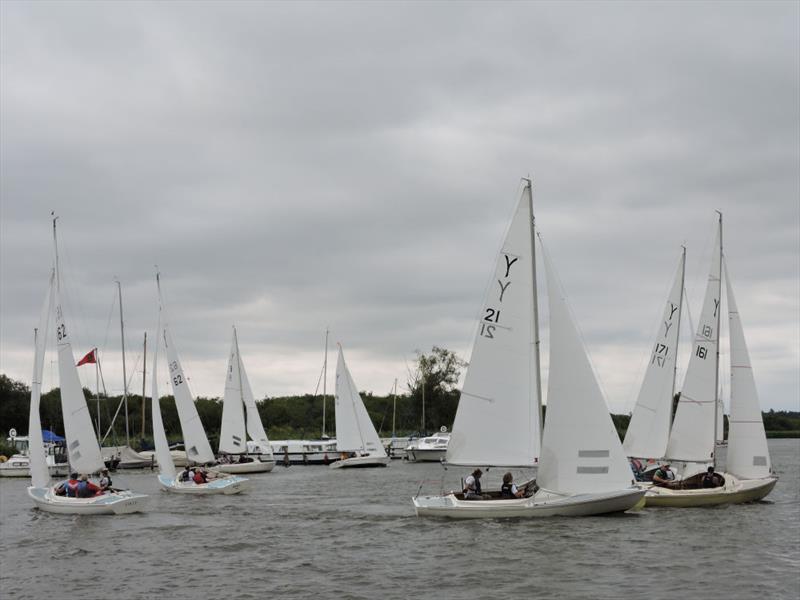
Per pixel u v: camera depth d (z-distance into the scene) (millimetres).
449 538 31812
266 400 150125
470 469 83812
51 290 45969
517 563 27547
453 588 24797
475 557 28531
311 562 29094
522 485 36344
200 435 68000
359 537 33906
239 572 27859
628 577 25656
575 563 27422
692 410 43688
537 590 24312
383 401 158500
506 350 35719
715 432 43719
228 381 81438
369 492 55906
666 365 46844
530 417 35375
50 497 44156
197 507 46312
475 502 35125
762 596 23438
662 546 30078
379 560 28938
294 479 70688
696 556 28453
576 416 34406
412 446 98375
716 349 43812
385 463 89875
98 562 30250
